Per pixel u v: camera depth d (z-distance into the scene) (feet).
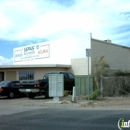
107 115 34.76
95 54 81.10
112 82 64.54
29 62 104.73
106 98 58.85
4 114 37.93
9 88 68.23
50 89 53.78
